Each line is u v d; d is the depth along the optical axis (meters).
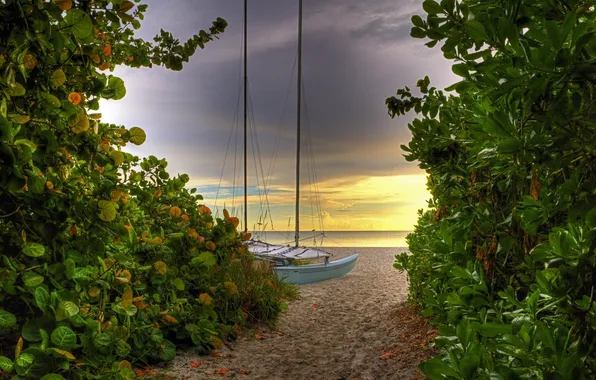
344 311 6.48
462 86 1.45
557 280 1.21
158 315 3.79
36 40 1.75
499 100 1.25
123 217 2.81
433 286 2.83
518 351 1.19
